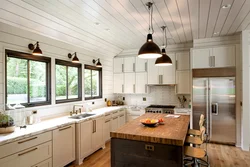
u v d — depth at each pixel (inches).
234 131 167.2
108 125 173.3
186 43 204.2
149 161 87.4
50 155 104.3
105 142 170.2
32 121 114.3
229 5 105.3
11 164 82.3
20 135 86.9
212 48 176.1
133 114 213.0
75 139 126.6
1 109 103.0
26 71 123.1
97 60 199.9
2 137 83.3
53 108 140.9
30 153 91.7
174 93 215.8
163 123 118.7
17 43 112.9
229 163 129.7
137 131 97.2
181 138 83.0
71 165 125.6
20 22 106.5
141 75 218.2
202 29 152.5
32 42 122.9
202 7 107.9
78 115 149.9
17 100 117.0
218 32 162.1
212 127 174.1
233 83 167.6
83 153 131.5
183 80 198.8
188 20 129.8
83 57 177.6
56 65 148.2
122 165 93.3
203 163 129.7
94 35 160.1
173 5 105.0
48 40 134.9
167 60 127.1
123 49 229.5
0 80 103.3
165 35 170.2
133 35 166.1
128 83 225.0
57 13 111.5
